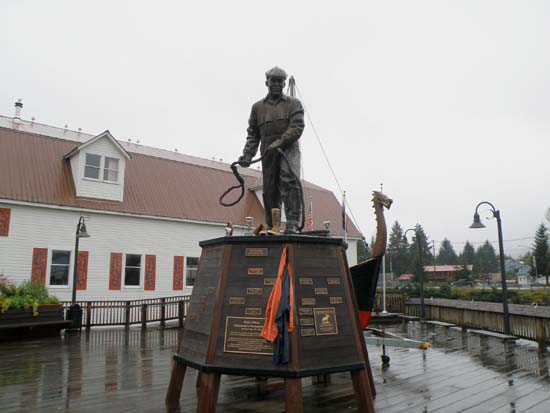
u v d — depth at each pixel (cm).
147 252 1786
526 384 579
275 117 541
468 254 9644
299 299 425
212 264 477
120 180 1761
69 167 1725
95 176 1722
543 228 6738
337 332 438
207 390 413
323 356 420
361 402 435
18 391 550
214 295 449
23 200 1492
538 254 6025
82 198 1655
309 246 454
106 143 1741
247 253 450
